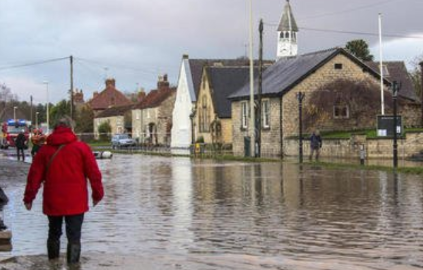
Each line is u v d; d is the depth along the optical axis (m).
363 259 9.04
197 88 66.75
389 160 34.47
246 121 50.53
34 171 8.54
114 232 11.70
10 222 13.04
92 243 10.58
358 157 37.66
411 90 65.25
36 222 13.04
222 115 58.09
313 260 8.96
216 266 8.52
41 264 8.62
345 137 39.06
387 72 66.06
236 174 26.27
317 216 13.48
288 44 71.69
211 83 59.91
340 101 45.09
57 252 8.95
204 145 53.97
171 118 80.31
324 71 45.25
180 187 20.69
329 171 27.12
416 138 37.56
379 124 33.03
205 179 23.92
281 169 29.08
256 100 47.72
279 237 10.94
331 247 9.98
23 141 39.69
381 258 9.11
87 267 8.41
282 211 14.34
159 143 78.94
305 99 44.84
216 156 42.81
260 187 20.19
